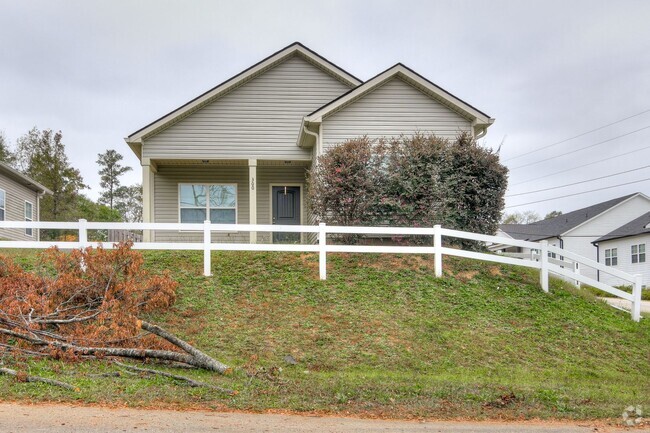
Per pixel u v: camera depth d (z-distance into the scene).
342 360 8.18
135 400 5.66
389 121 15.26
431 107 15.37
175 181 18.14
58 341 7.39
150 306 8.85
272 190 18.45
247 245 10.95
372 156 13.26
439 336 9.16
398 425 5.36
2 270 8.67
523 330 9.75
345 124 15.19
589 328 10.20
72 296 8.40
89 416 5.10
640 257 31.06
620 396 7.04
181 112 16.80
